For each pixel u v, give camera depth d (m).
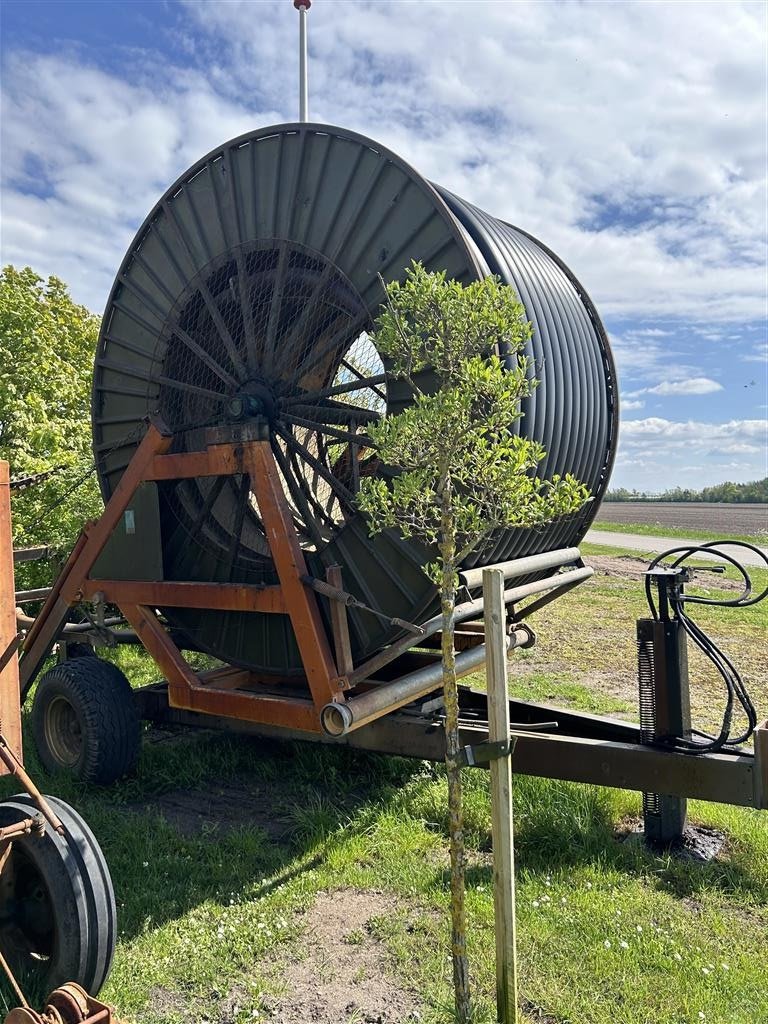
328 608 5.35
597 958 3.55
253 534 6.53
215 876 4.39
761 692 8.23
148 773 5.94
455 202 5.54
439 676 5.12
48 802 3.39
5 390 10.62
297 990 3.42
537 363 5.24
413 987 3.42
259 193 5.75
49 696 5.89
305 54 6.36
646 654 4.60
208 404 6.35
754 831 4.75
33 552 6.54
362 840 4.81
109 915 3.21
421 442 3.01
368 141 5.16
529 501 3.14
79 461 10.28
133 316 6.55
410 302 3.03
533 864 4.51
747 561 23.22
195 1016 3.26
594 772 4.64
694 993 3.31
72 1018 2.72
